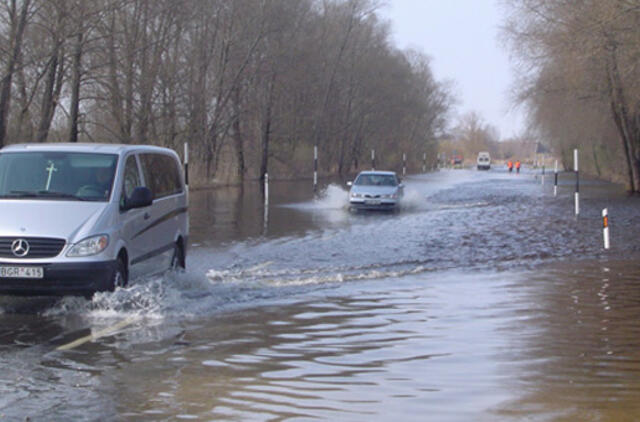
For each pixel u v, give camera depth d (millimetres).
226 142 54375
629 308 9680
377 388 6312
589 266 13500
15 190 10156
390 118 79688
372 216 25234
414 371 6844
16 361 7148
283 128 61906
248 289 11180
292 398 6047
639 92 32062
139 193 10328
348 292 10953
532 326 8672
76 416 5594
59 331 8438
